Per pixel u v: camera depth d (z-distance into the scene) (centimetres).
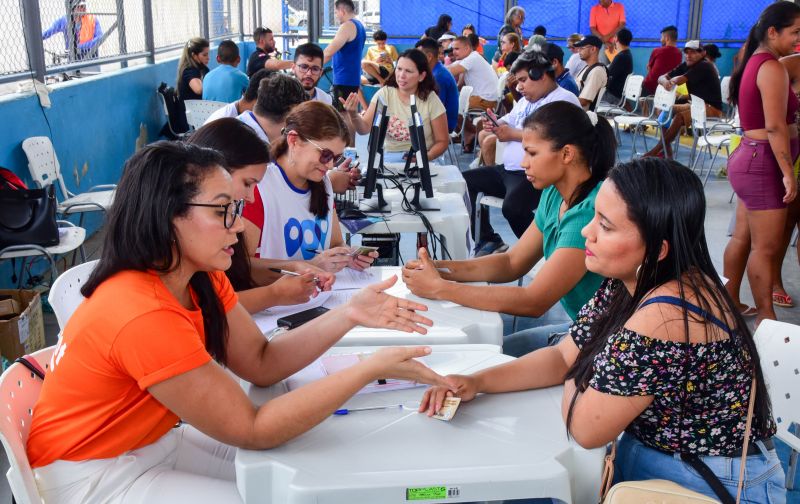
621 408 137
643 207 137
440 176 397
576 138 213
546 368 165
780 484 144
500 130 434
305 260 246
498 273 244
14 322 290
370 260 243
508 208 416
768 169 339
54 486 145
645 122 790
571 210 211
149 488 146
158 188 134
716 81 798
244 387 175
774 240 351
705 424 142
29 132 437
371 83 924
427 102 466
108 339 135
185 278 146
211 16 994
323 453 138
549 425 149
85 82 528
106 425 144
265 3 1289
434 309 208
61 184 455
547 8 1154
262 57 868
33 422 147
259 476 135
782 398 191
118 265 138
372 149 314
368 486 128
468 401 157
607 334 150
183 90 703
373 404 156
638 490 133
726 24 1146
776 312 396
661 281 141
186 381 136
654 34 1160
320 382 143
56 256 463
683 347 134
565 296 223
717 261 488
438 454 138
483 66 816
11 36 431
